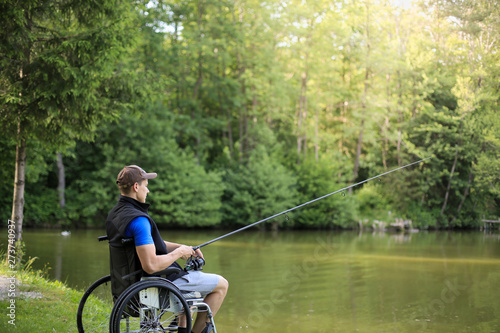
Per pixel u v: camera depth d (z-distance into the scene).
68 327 3.78
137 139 22.03
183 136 26.05
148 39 22.28
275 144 26.47
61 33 7.65
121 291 2.93
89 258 10.96
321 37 26.64
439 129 17.06
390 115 24.84
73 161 22.80
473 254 12.59
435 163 18.41
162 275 3.02
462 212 17.00
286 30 26.72
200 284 3.10
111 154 21.66
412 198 22.11
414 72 21.33
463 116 10.85
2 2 6.43
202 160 25.23
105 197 21.09
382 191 24.02
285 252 13.88
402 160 22.73
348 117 28.48
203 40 24.67
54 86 6.91
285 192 22.92
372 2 25.05
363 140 26.52
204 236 19.02
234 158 26.25
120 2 7.78
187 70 25.62
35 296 4.57
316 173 23.89
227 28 25.56
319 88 27.89
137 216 2.88
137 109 8.21
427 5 17.94
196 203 22.09
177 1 25.14
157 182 21.61
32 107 7.05
